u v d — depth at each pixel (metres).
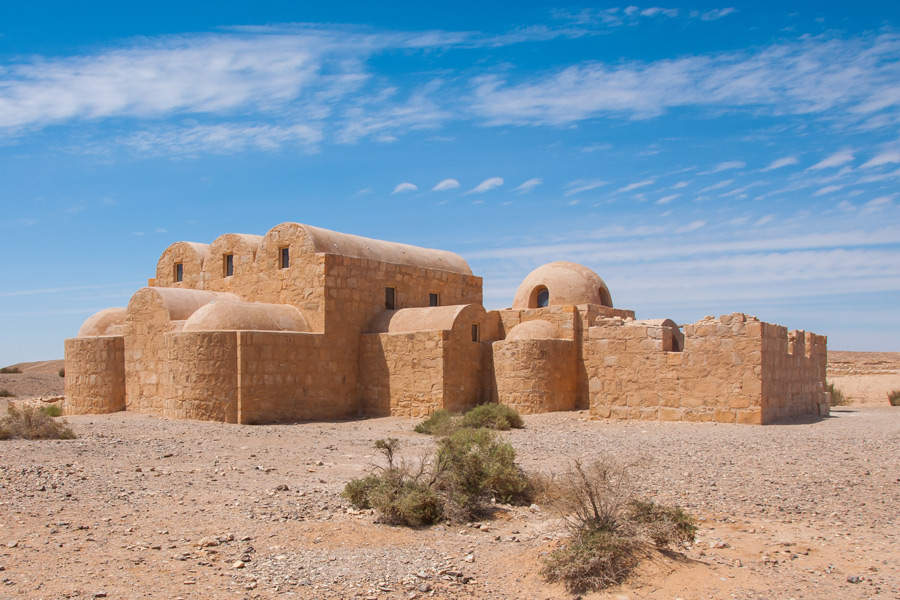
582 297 28.84
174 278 32.59
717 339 22.22
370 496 10.69
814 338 26.95
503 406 22.34
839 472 13.41
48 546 8.36
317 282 26.25
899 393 34.28
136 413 27.16
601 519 8.49
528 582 7.77
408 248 31.50
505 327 29.44
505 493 11.49
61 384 50.12
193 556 8.18
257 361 23.64
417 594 7.30
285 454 16.14
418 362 25.92
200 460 14.86
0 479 11.71
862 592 7.37
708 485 12.35
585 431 20.56
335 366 26.38
